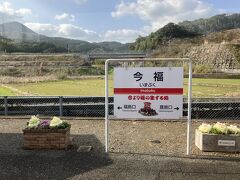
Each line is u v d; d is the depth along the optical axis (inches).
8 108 545.6
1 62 2955.2
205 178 248.7
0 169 268.4
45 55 3346.5
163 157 301.7
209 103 520.1
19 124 469.7
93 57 3147.1
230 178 248.7
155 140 369.1
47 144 323.6
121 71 308.5
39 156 302.7
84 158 297.4
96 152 317.4
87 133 408.2
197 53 3838.6
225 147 314.7
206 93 1113.4
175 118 307.1
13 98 546.6
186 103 521.7
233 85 1449.3
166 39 6008.9
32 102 552.4
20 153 312.2
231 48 3592.5
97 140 369.1
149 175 255.1
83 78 1924.2
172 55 3966.5
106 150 317.4
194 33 6614.2
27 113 542.9
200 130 327.3
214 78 1991.9
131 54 3164.4
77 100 554.6
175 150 325.7
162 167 273.4
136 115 310.3
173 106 306.0
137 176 253.0
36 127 323.3
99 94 1063.0
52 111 542.0
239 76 2004.2
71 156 303.3
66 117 513.0
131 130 426.6
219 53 3597.4
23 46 6058.1
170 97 305.7
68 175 255.0
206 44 3964.1
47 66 2851.9
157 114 307.9
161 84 305.4
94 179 247.0
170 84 304.8
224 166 275.9
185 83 1472.7
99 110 541.6
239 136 313.6
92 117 515.8
